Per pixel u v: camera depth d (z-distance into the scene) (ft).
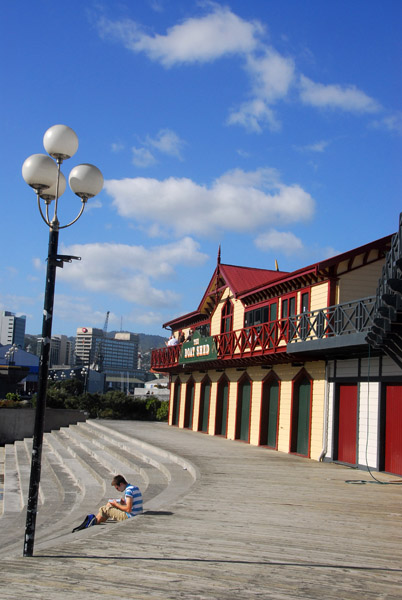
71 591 16.76
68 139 26.27
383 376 50.80
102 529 27.66
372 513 31.45
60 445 83.56
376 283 62.03
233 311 87.45
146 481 48.11
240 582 18.02
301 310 65.92
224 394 91.20
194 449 63.87
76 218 26.86
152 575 18.61
